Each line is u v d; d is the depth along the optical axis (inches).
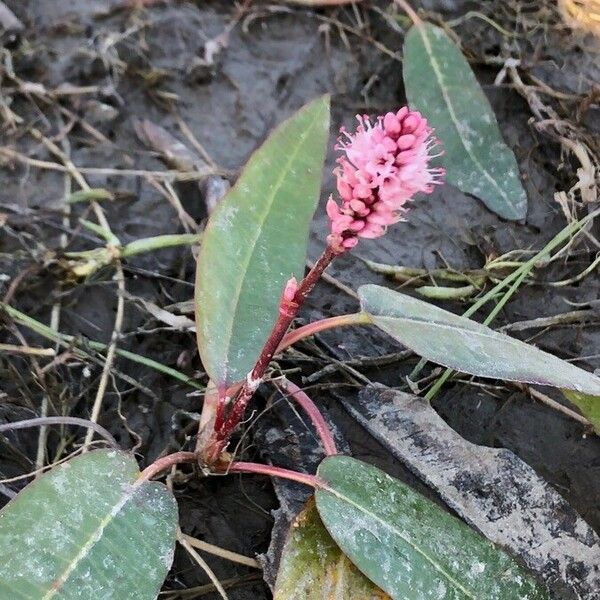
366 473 8.4
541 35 13.7
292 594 8.1
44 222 11.7
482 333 8.4
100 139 12.6
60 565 7.3
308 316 11.1
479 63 13.5
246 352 8.5
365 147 7.2
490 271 11.6
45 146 12.4
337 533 8.0
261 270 8.7
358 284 11.4
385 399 10.2
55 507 7.6
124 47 13.2
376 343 10.9
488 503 9.5
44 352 10.5
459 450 9.8
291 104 13.1
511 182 12.2
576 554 9.2
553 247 11.7
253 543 9.4
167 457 8.5
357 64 13.4
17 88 12.7
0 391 10.2
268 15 13.6
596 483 10.1
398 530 8.1
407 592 7.8
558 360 8.3
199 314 8.5
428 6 14.0
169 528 7.8
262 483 9.8
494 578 8.1
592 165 12.3
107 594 7.3
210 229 8.7
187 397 10.4
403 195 7.2
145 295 11.2
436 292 11.4
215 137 12.7
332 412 10.3
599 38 13.6
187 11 13.6
